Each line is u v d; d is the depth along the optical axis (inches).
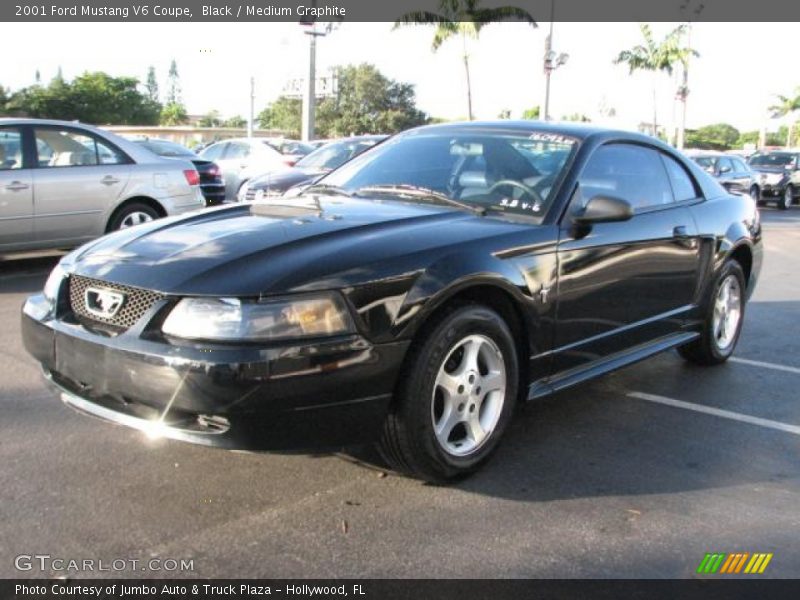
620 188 172.9
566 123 179.9
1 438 148.7
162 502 125.3
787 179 956.0
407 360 123.0
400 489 132.6
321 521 121.1
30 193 311.0
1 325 236.8
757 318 289.3
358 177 177.5
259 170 605.3
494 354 137.2
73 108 2411.4
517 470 142.6
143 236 138.4
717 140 3472.0
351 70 2330.2
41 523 117.8
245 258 120.6
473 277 129.0
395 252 124.6
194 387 110.0
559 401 184.4
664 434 164.6
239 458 141.8
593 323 158.7
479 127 181.0
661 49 1408.7
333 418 116.4
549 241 145.9
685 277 189.5
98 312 123.3
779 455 155.3
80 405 125.9
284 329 112.1
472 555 113.0
